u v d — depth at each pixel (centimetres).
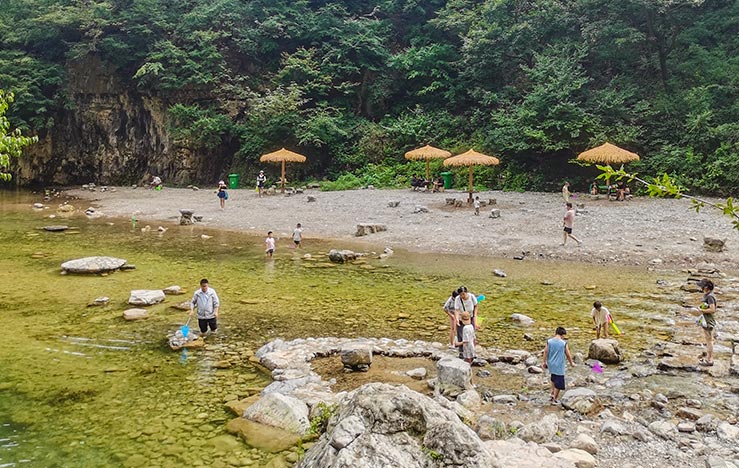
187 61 4575
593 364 999
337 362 1030
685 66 3603
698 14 3794
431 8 5103
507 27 4172
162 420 776
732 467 599
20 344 1105
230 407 816
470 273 1803
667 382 912
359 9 5256
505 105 4072
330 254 2034
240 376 955
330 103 4775
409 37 5066
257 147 4534
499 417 789
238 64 4975
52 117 4775
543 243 2173
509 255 2059
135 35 4728
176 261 2002
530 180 3725
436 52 4553
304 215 3016
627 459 656
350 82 4744
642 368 977
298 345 1104
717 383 900
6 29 4659
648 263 1872
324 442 550
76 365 995
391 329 1234
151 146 4881
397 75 4819
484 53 4219
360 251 2202
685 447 683
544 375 959
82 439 718
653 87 3703
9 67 4488
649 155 3400
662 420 767
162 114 4803
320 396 841
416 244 2295
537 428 716
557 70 3638
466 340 1012
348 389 895
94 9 4622
